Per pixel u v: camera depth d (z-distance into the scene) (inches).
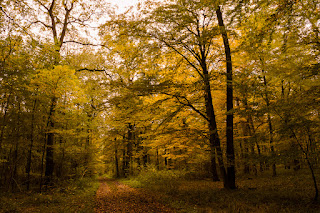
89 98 556.1
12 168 434.0
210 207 264.1
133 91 367.6
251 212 230.5
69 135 552.1
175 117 482.6
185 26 381.1
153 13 381.7
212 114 422.0
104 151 908.6
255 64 451.2
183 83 380.5
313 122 255.4
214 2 241.3
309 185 359.6
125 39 419.8
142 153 832.3
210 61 435.2
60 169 625.9
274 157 282.2
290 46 322.7
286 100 296.8
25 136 433.4
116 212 266.1
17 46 422.9
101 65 737.0
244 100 480.4
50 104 441.1
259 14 237.0
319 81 355.9
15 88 399.5
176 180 591.5
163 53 437.4
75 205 307.9
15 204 289.6
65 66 418.0
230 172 383.9
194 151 536.7
